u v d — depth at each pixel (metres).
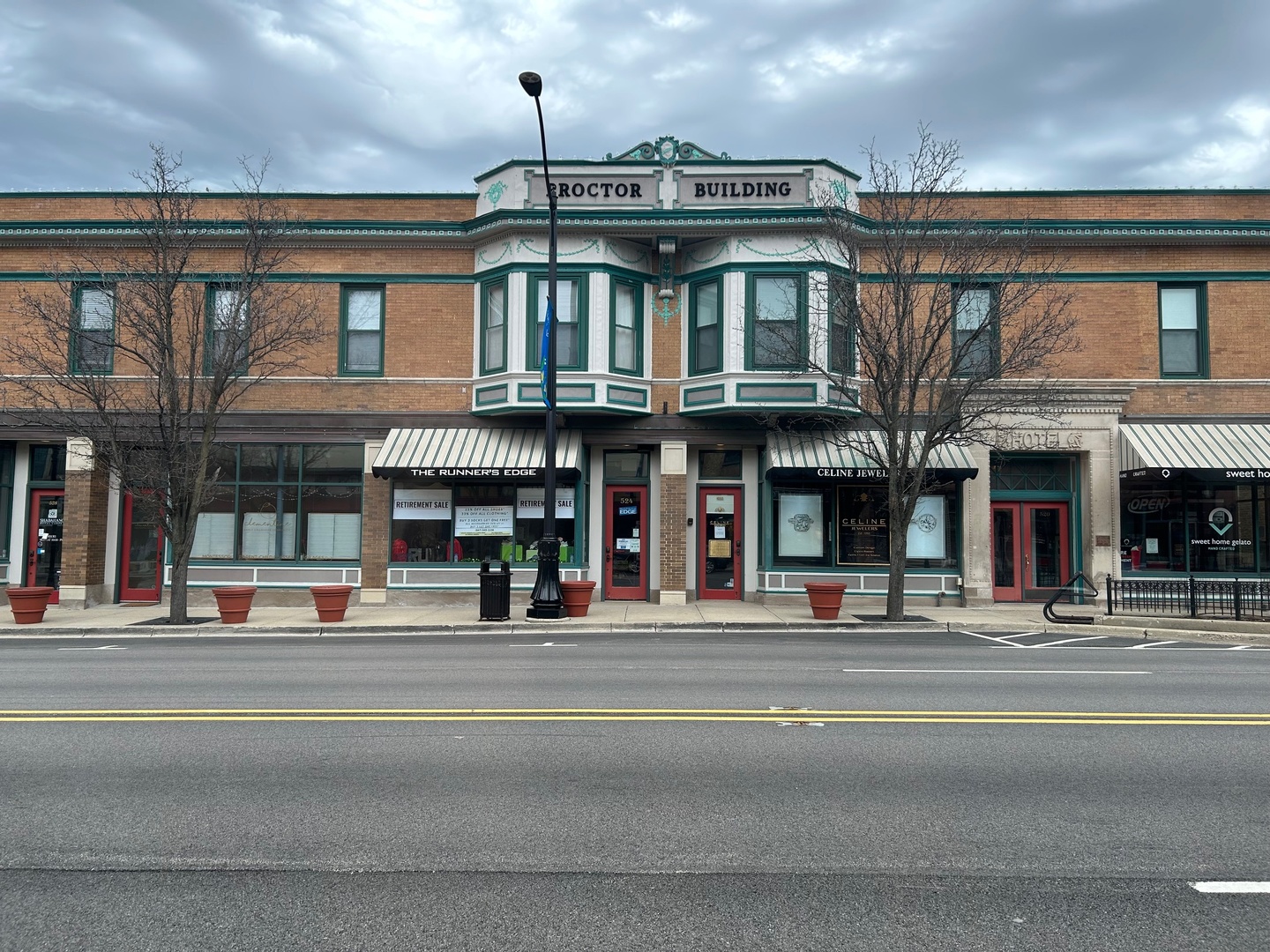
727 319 18.98
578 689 9.58
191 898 4.29
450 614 17.83
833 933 3.94
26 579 20.06
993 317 16.55
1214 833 5.14
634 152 19.55
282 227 18.50
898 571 16.84
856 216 18.34
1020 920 4.06
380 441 19.77
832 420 19.02
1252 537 19.02
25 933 3.94
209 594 19.77
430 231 19.81
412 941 3.86
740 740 7.18
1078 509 19.53
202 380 18.58
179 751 6.88
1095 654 12.76
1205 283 19.39
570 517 19.64
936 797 5.77
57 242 19.69
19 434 19.55
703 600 19.98
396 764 6.51
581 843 4.98
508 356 19.09
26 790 5.93
